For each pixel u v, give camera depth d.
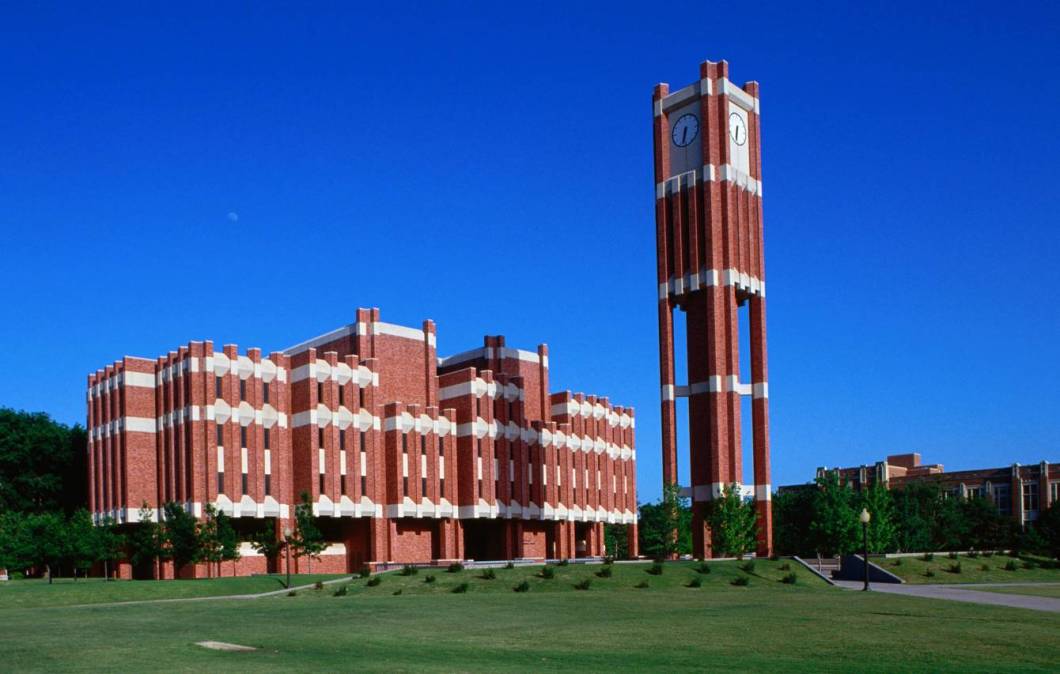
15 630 35.34
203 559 76.31
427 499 95.31
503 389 102.94
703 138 88.00
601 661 25.92
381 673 22.58
